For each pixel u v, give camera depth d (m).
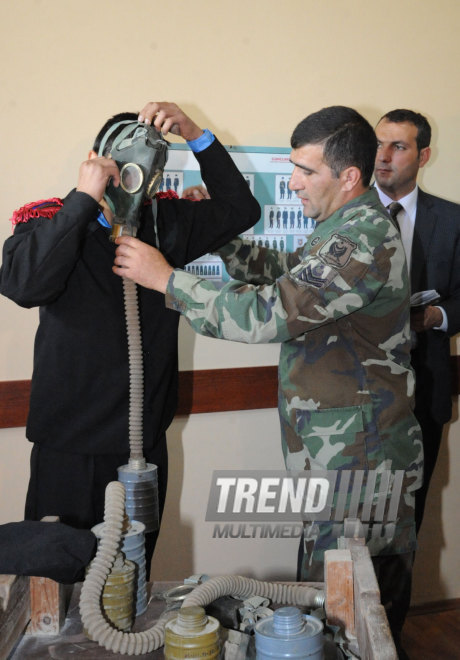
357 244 1.56
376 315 1.64
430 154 2.50
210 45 2.35
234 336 1.51
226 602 1.09
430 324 2.32
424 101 2.58
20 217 1.56
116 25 2.26
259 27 2.39
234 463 2.52
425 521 2.71
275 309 1.50
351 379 1.65
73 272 1.59
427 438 2.44
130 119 1.66
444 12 2.57
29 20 2.19
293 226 2.47
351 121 1.66
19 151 2.21
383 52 2.52
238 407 2.47
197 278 1.54
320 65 2.47
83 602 1.00
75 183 2.26
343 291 1.52
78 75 2.24
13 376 2.26
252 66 2.40
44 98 2.22
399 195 2.43
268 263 2.00
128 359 1.61
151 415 1.67
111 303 1.61
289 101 2.45
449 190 2.63
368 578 0.99
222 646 0.97
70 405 1.60
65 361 1.59
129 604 1.04
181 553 2.50
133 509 1.42
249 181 2.42
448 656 2.38
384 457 1.66
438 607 2.72
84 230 1.48
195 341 2.43
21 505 2.30
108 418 1.61
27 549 1.02
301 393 1.67
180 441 2.46
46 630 1.04
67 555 1.02
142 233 1.68
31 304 1.51
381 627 0.88
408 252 2.45
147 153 1.47
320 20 2.45
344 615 1.04
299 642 0.87
